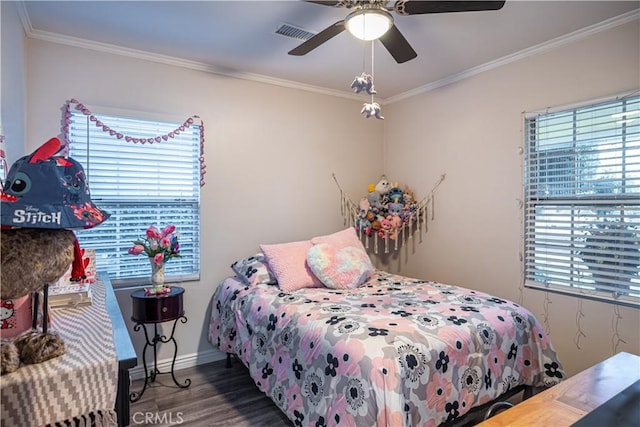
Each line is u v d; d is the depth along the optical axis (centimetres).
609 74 232
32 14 218
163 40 254
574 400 107
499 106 294
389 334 170
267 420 221
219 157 308
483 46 266
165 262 273
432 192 351
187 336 297
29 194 91
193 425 215
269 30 241
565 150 256
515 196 284
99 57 261
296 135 349
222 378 277
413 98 369
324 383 170
